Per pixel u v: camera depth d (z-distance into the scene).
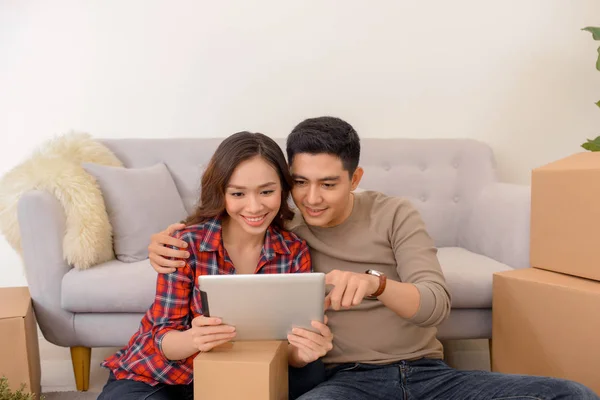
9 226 1.85
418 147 2.47
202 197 1.27
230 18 2.61
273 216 1.25
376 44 2.64
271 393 1.02
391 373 1.21
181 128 2.64
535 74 2.70
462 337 1.78
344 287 1.08
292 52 2.63
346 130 1.24
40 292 1.80
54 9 2.56
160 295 1.25
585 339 1.38
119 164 2.30
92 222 1.87
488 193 2.24
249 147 1.19
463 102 2.69
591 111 2.74
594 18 2.69
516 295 1.58
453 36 2.66
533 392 1.02
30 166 1.93
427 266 1.26
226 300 1.06
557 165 1.63
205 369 1.02
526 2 2.67
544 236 1.64
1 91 2.58
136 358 1.22
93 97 2.61
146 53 2.60
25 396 1.31
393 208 1.37
